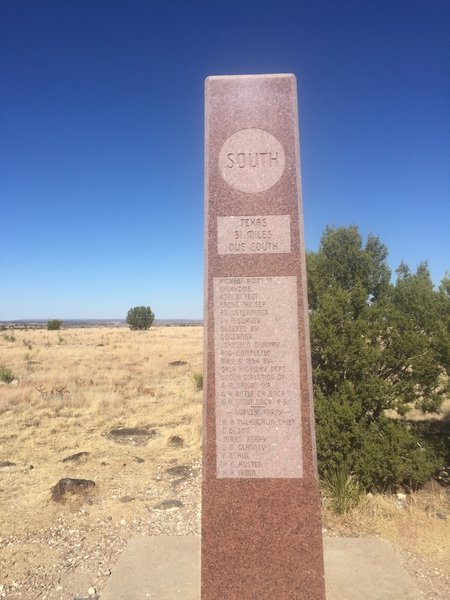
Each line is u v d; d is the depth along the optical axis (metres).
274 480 2.24
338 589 2.54
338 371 4.09
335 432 3.79
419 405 4.18
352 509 3.50
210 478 2.26
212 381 2.31
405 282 5.06
